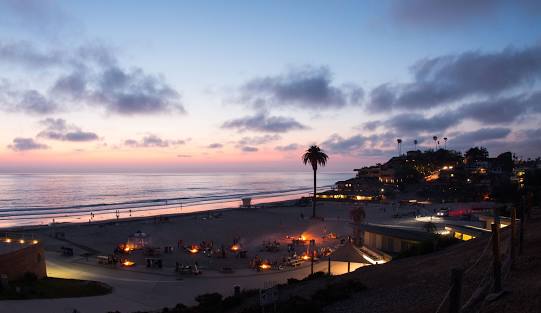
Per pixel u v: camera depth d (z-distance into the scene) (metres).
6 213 111.81
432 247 27.50
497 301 10.05
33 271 29.58
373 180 176.25
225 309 19.97
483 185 141.25
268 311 15.81
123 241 56.16
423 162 195.88
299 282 25.17
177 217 85.62
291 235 62.81
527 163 189.12
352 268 33.31
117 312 21.31
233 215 90.00
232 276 34.66
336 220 83.00
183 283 31.70
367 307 14.07
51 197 176.50
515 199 86.31
